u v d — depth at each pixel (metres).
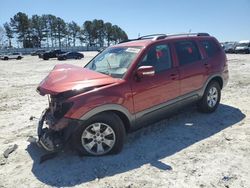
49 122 4.28
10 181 3.90
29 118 6.87
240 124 5.69
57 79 4.41
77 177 3.89
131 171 3.99
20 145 5.09
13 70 23.52
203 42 6.24
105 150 4.42
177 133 5.32
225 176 3.73
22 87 12.41
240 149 4.52
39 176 3.97
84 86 4.18
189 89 5.62
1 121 6.71
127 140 5.06
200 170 3.92
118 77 4.63
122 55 5.07
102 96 4.20
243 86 9.96
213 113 6.45
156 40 5.23
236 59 25.23
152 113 4.93
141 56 4.83
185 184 3.60
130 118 4.59
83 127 4.18
